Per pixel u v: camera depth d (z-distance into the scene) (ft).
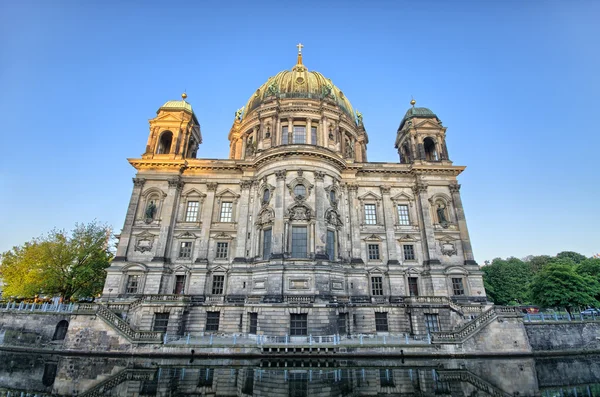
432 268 157.79
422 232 168.66
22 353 116.06
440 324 126.31
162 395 70.90
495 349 108.88
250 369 93.15
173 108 188.03
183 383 79.05
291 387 75.82
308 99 187.32
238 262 154.30
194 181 174.50
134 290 150.51
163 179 171.63
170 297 126.00
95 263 184.03
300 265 136.77
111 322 109.19
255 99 214.48
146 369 91.71
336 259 151.94
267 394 70.54
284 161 157.48
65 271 178.19
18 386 80.59
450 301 133.28
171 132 187.11
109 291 148.25
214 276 156.46
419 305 128.36
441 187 177.88
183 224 165.58
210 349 103.96
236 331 126.62
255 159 167.02
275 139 173.88
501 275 256.73
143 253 158.40
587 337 122.93
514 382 85.25
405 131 197.88
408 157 204.03
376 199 174.70
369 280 156.87
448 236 166.91
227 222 166.09
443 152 185.47
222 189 172.55
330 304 123.44
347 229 164.25
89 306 112.47
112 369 93.09
